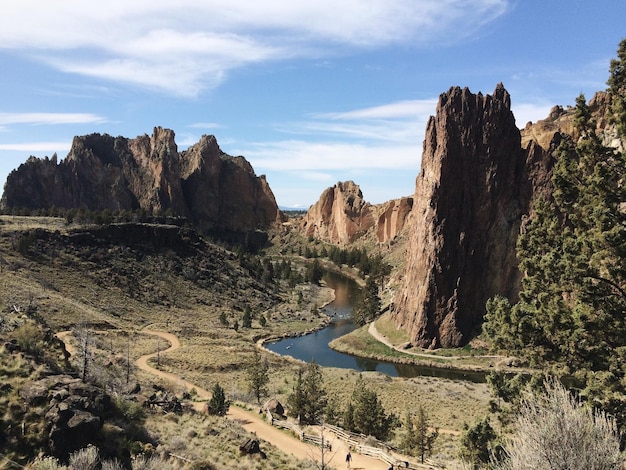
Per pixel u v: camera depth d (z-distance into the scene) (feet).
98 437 65.00
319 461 90.63
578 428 33.40
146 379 157.58
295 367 249.14
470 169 338.54
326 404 136.56
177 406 112.98
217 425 102.99
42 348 90.63
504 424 64.03
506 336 64.64
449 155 337.52
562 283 62.18
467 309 318.86
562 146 69.10
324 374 231.91
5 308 132.67
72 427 62.13
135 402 98.94
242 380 196.75
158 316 345.51
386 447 109.70
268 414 128.67
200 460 73.97
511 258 328.29
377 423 124.16
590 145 63.21
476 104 346.95
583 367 57.67
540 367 63.31
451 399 189.88
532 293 67.97
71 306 269.44
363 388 131.75
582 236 60.34
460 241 326.85
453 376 266.77
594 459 31.63
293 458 91.30
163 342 265.34
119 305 339.77
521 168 341.82
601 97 290.97
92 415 66.03
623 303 56.34
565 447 32.37
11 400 65.00
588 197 62.23
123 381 128.16
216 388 123.65
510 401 64.85
